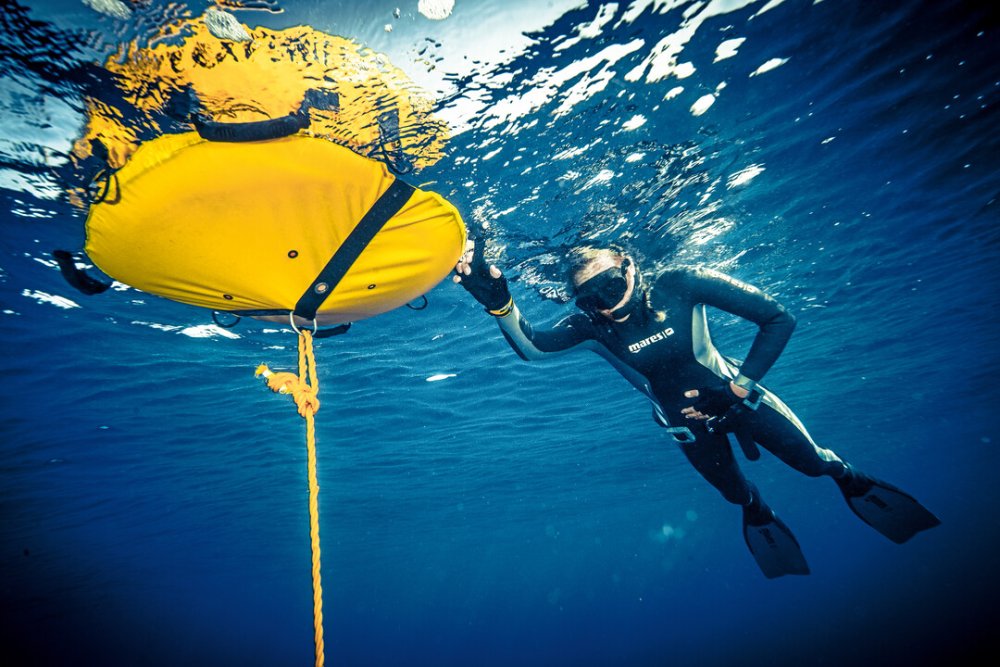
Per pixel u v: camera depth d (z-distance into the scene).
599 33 5.09
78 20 3.72
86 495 15.69
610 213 7.95
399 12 4.30
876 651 30.39
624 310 4.47
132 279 1.97
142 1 3.63
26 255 6.47
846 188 8.77
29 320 7.66
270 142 1.70
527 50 5.05
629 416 18.73
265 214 1.83
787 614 59.84
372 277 2.17
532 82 5.43
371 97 4.93
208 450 14.15
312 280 2.08
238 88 4.41
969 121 7.68
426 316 9.78
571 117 6.03
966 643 25.88
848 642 34.47
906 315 15.16
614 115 6.14
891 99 6.93
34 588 28.38
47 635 53.53
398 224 2.09
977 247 11.92
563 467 24.48
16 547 19.58
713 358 4.70
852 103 6.85
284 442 14.80
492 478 23.72
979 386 25.66
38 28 3.74
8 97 4.30
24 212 5.77
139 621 62.62
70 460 12.82
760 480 40.59
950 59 6.43
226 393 11.14
